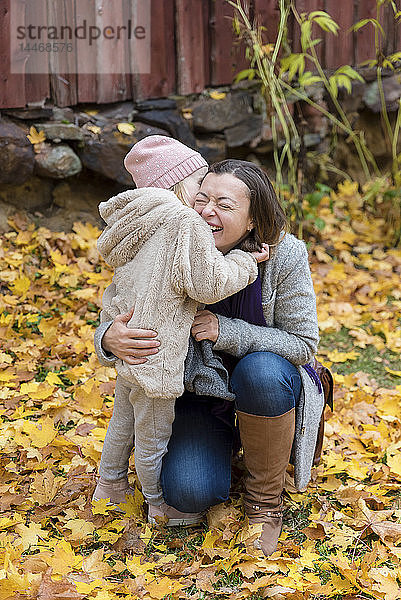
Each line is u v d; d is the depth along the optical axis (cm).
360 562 223
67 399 305
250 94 465
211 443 232
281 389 217
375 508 252
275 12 446
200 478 225
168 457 230
